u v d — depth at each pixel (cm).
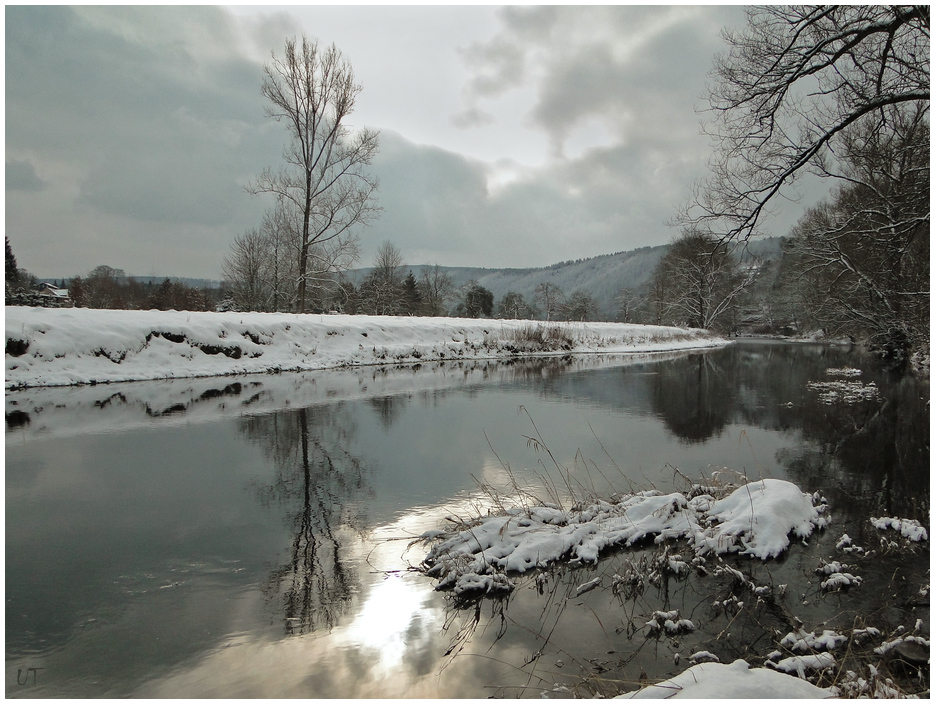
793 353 3080
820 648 295
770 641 307
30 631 305
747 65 862
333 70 2377
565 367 1933
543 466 632
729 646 302
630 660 288
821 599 351
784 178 825
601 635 311
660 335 3722
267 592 349
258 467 614
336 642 300
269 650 292
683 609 339
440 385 1330
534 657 290
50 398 1023
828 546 428
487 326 2483
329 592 350
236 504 500
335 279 2930
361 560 393
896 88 811
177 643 296
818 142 795
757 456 693
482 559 382
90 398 1034
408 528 450
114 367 1265
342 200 2505
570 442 754
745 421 927
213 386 1223
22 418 851
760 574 383
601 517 462
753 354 2953
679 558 396
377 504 503
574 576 379
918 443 770
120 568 378
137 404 986
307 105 2383
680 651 297
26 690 259
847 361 2342
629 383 1457
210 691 261
